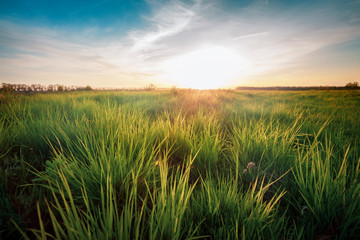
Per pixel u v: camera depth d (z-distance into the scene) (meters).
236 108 5.55
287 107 6.37
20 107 4.15
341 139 2.90
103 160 1.70
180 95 10.17
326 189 1.49
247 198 1.50
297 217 1.47
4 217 1.17
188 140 2.37
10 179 1.74
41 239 0.96
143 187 1.67
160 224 1.22
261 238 1.27
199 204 1.50
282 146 2.35
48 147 2.42
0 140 2.31
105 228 1.10
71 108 4.79
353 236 1.24
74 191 1.56
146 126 2.76
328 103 10.05
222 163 2.29
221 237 1.22
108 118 2.88
